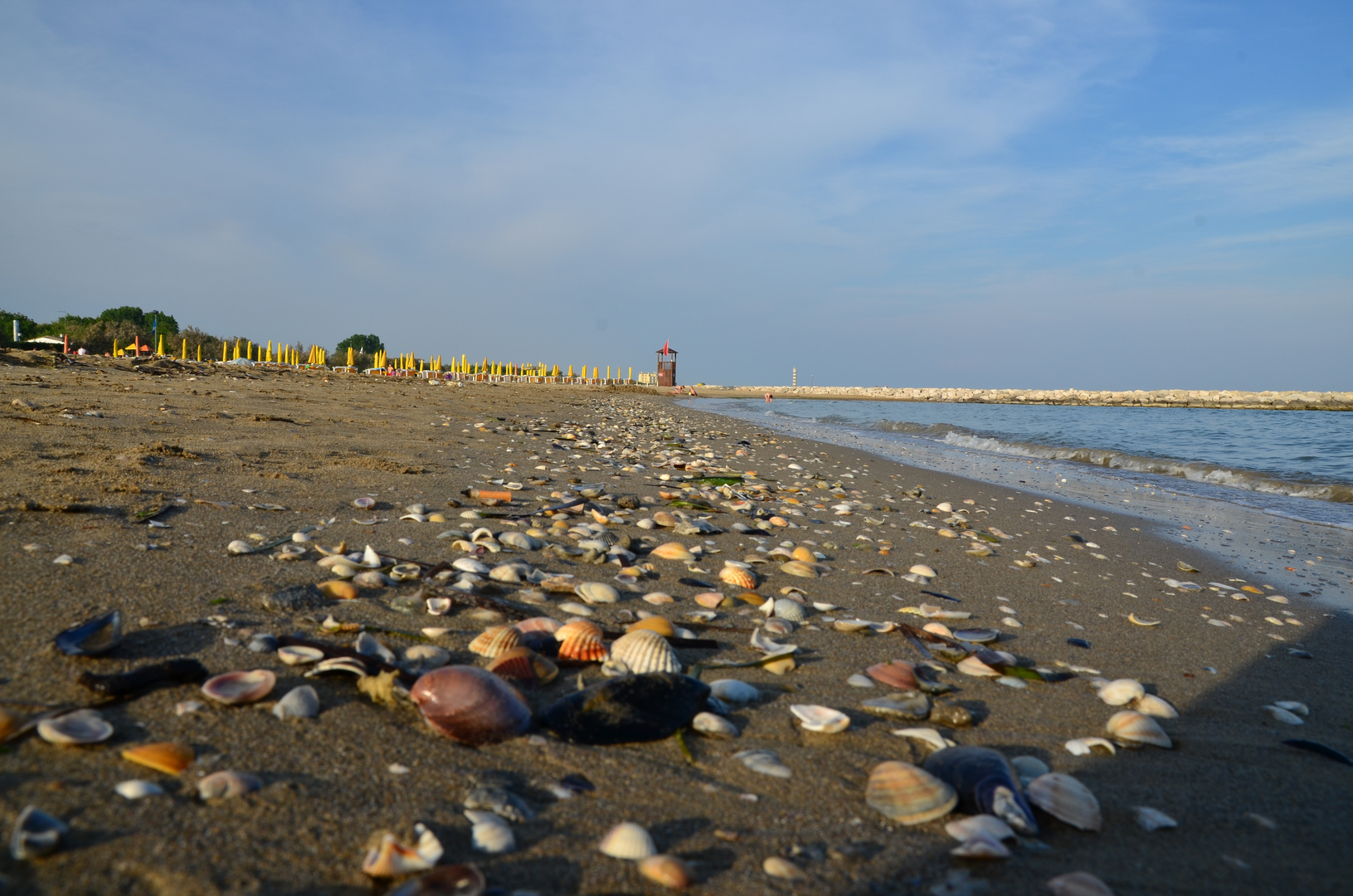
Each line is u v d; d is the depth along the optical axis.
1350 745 2.67
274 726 2.01
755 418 26.19
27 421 6.62
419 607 3.04
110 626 2.41
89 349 31.86
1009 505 8.68
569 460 8.62
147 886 1.38
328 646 2.49
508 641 2.70
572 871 1.59
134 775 1.71
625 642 2.76
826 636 3.36
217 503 4.44
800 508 6.99
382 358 44.72
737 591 3.91
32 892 1.33
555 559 4.12
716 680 2.66
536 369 58.81
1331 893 1.74
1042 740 2.52
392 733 2.05
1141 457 14.86
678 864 1.60
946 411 38.56
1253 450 17.52
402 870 1.50
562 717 2.21
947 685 2.85
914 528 6.45
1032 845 1.84
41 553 3.16
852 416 30.62
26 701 1.97
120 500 4.19
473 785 1.86
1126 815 2.05
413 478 6.14
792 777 2.08
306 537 3.94
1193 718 2.84
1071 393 68.19
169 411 8.70
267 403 11.48
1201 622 4.27
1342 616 4.71
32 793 1.59
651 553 4.54
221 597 2.89
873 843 1.80
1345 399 59.94
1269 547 7.12
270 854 1.52
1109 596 4.72
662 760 2.11
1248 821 2.05
